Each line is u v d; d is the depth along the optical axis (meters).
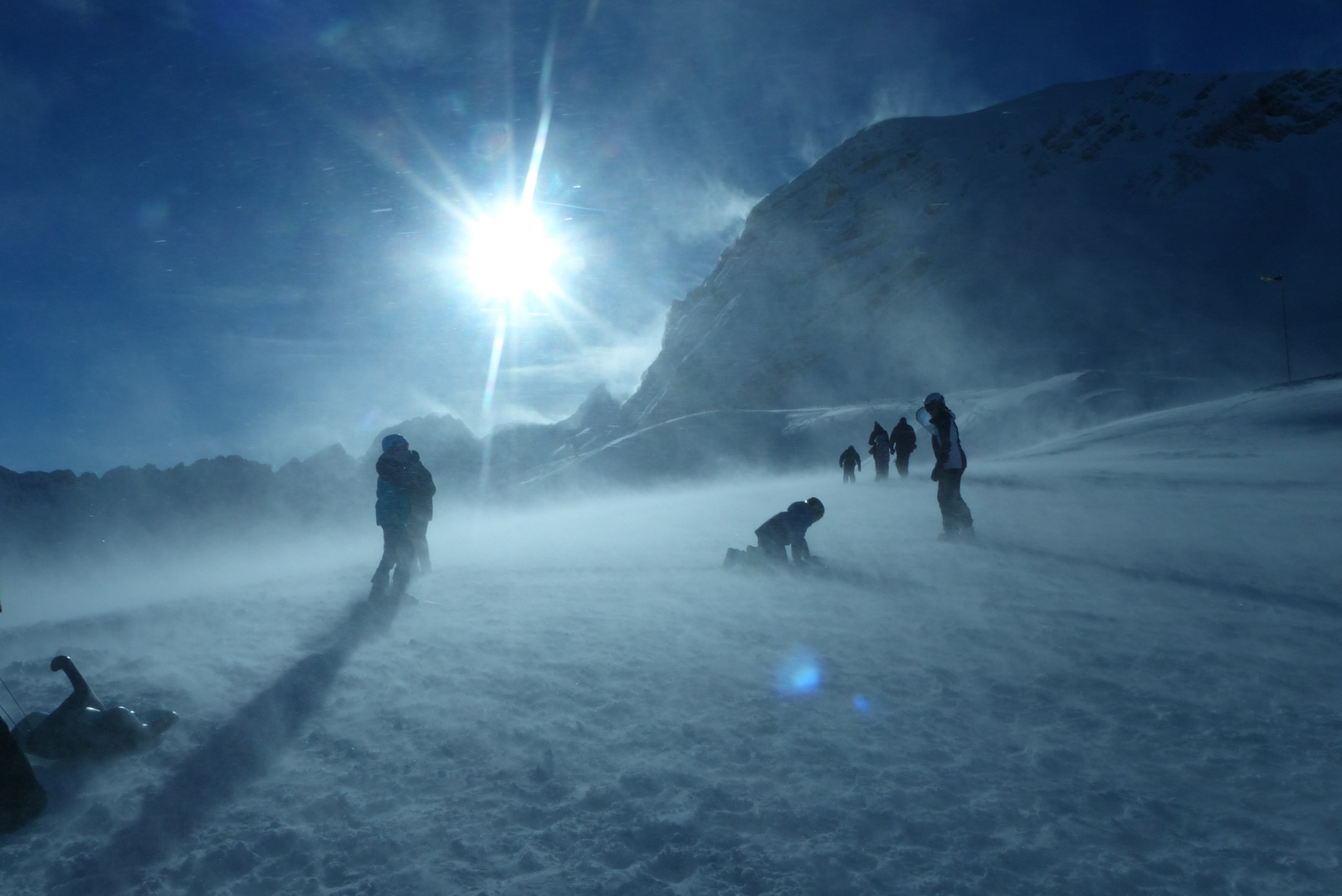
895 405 76.25
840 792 3.11
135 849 2.86
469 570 8.98
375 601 6.89
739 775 3.29
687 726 3.78
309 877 2.66
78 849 2.87
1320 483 15.62
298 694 4.41
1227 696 4.07
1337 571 7.24
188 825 3.01
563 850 2.76
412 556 7.26
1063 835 2.79
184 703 4.32
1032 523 11.27
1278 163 140.50
